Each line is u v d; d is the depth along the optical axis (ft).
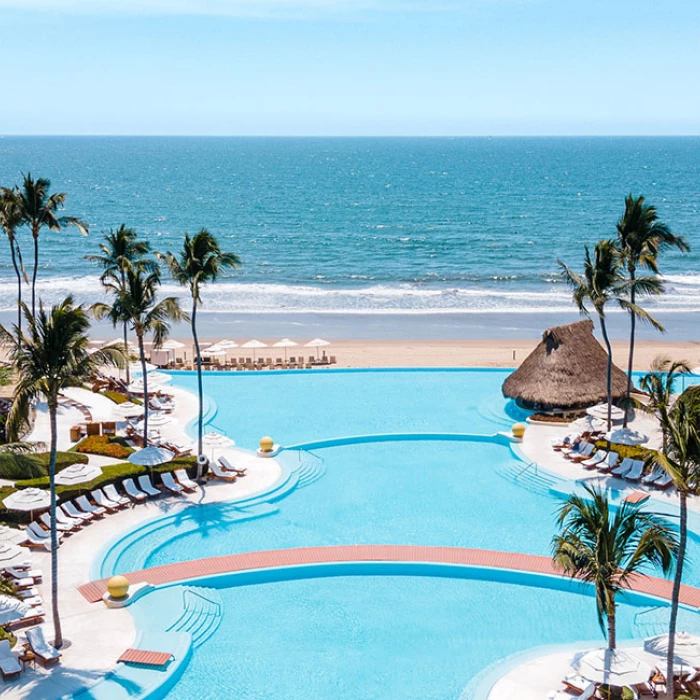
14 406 69.87
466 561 91.45
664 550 64.18
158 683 68.54
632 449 119.03
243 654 75.15
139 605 81.25
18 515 95.76
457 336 219.61
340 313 246.06
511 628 80.12
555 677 69.82
